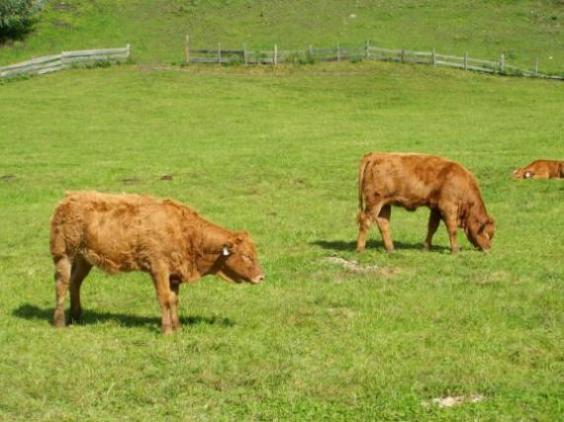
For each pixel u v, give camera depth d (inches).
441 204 637.3
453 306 503.8
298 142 1309.1
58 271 454.3
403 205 641.0
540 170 1003.9
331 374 390.3
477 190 646.5
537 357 414.3
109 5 2588.6
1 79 1877.5
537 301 514.9
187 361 404.8
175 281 452.1
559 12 2576.3
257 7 2637.8
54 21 2422.5
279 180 1019.9
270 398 364.2
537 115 1603.1
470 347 429.1
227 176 1040.8
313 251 661.3
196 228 446.0
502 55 2095.2
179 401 360.5
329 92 1833.2
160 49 2249.0
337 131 1419.8
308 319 478.6
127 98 1728.6
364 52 2111.2
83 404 358.6
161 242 434.9
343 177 1036.5
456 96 1818.4
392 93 1834.4
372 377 385.4
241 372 393.4
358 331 455.5
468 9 2610.7
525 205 869.8
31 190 956.0
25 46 2265.0
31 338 441.7
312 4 2672.2
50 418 344.5
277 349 426.0
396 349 425.7
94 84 1861.5
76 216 438.6
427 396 368.8
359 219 645.3
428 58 2089.1
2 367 398.9
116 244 434.0
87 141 1325.0
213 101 1720.0
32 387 374.9
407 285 554.9
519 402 358.3
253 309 502.3
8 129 1425.9
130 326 465.4
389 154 642.8
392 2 2691.9
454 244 649.0
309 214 834.8
